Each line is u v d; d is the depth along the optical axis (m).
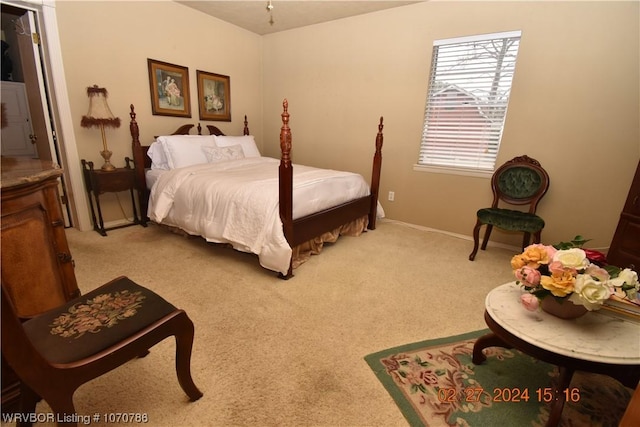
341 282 2.27
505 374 1.45
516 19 2.74
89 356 0.90
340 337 1.67
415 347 1.61
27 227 1.22
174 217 2.78
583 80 2.57
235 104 4.34
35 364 0.79
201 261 2.53
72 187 2.99
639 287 1.18
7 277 1.16
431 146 3.46
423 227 3.64
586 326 1.17
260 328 1.72
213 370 1.42
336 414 1.22
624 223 2.09
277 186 2.38
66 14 2.69
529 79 2.77
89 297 1.18
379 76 3.59
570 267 1.13
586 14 2.47
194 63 3.73
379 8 3.36
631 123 2.46
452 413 1.24
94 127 3.02
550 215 2.90
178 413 1.21
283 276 2.27
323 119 4.15
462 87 3.15
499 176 2.97
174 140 3.26
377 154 3.30
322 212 2.58
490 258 2.82
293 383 1.36
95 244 2.80
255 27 4.15
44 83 2.80
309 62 4.09
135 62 3.21
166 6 3.35
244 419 1.19
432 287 2.25
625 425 0.84
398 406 1.26
